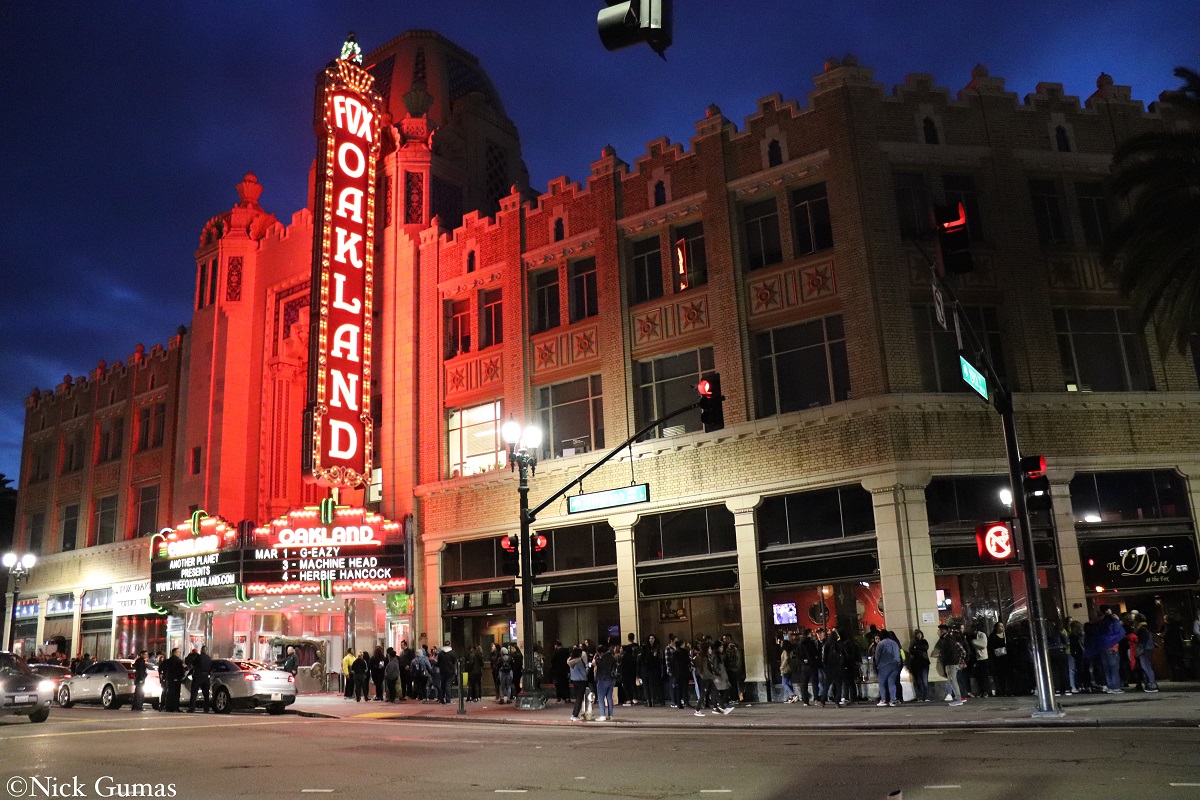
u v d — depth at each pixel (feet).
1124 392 83.61
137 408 160.15
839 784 35.63
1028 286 85.76
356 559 110.32
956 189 88.74
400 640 110.93
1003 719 54.90
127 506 155.74
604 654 70.74
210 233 148.15
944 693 74.08
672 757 45.91
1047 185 90.38
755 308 91.04
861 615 80.89
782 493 86.12
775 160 92.38
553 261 106.83
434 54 146.92
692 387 94.84
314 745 56.24
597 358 100.99
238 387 136.77
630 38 20.72
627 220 101.09
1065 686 70.23
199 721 77.92
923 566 77.61
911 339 83.05
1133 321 87.71
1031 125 90.33
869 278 83.82
